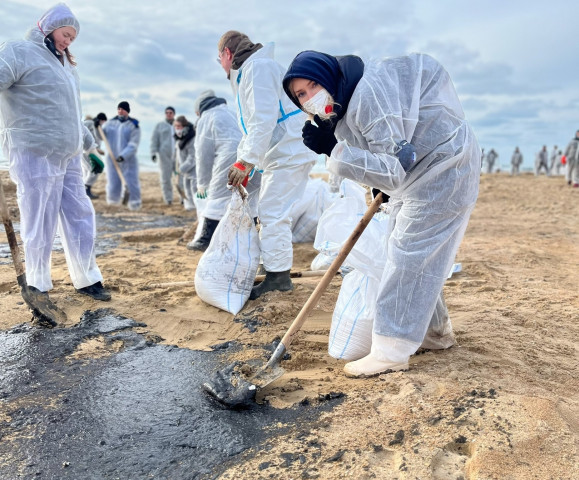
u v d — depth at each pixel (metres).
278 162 4.41
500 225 9.51
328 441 2.45
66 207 4.23
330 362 3.38
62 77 3.79
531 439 2.33
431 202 2.81
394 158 2.57
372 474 2.19
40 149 3.75
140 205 11.44
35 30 3.72
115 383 3.08
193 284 4.86
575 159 17.88
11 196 9.66
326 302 4.43
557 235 8.49
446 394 2.74
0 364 3.26
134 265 5.69
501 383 2.86
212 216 6.46
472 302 4.55
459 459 2.28
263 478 2.22
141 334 3.82
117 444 2.49
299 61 2.65
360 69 2.66
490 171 34.75
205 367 3.32
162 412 2.78
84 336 3.72
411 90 2.69
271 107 4.07
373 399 2.79
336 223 4.08
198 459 2.39
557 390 2.87
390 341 2.99
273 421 2.69
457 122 2.80
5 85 3.57
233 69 4.27
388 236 3.16
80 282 4.37
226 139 6.18
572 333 3.82
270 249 4.51
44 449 2.44
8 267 5.32
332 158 2.61
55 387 3.01
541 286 5.18
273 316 4.11
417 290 2.91
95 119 11.15
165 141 12.10
